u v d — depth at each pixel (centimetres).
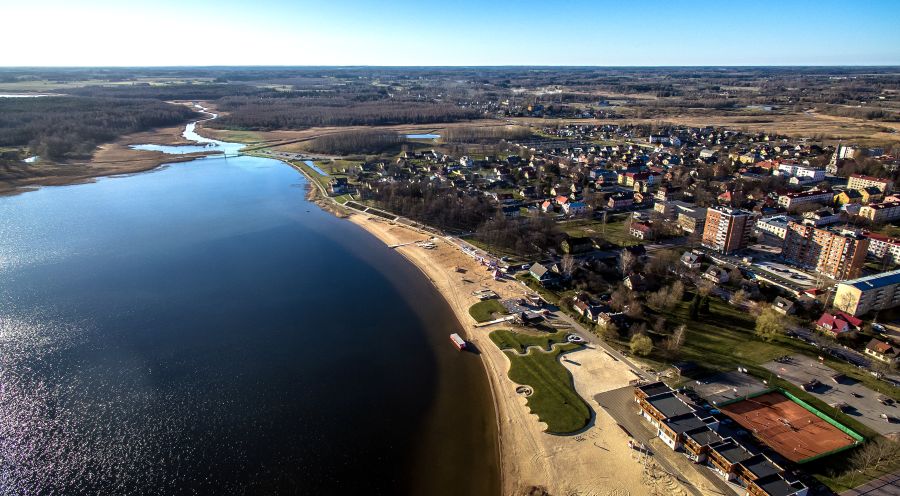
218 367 15738
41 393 14300
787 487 10569
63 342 16912
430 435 13088
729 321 17975
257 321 18588
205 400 14200
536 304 19475
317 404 14162
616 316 17462
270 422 13425
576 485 11369
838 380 14700
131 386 14712
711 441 11894
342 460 12250
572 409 13688
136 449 12412
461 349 16788
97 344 16850
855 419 13150
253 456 12300
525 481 11581
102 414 13550
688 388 14388
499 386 14888
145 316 18775
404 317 18975
